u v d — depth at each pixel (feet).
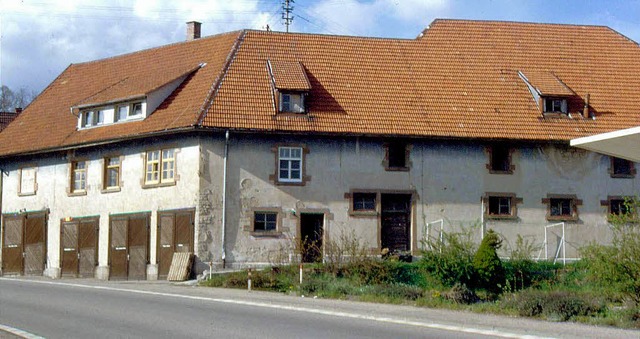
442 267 96.32
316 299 81.05
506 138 118.73
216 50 129.49
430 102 122.42
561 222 121.19
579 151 122.93
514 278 99.40
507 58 132.16
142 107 121.80
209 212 113.50
